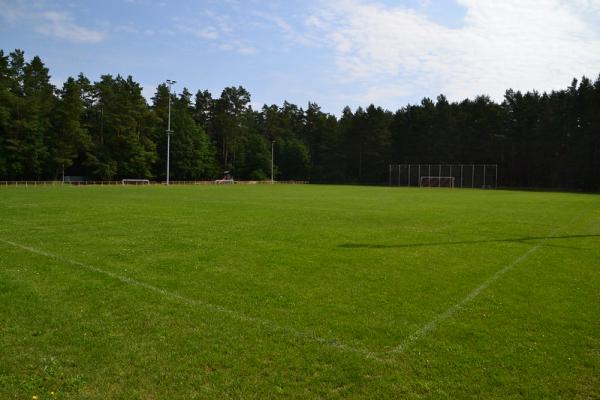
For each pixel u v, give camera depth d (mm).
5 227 16062
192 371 5023
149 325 6363
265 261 10680
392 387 4715
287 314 6891
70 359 5285
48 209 23141
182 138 93125
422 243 13680
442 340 5949
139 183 81625
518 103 91062
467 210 26719
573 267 10492
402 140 101625
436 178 85438
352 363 5246
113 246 12414
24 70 75938
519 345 5805
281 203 30578
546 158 85750
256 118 126438
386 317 6824
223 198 35656
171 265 10117
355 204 30469
